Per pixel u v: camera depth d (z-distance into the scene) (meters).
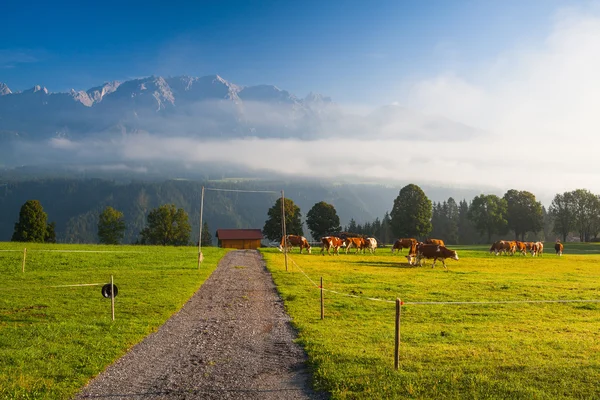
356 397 12.27
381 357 15.47
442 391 12.58
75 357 15.62
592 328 20.66
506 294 30.09
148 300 26.72
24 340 17.52
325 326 20.78
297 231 132.75
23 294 28.31
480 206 150.75
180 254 57.22
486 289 32.31
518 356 15.67
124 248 65.62
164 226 134.62
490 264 54.47
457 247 104.25
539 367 14.38
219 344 17.97
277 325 21.25
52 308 24.17
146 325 20.70
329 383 13.30
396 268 47.31
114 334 18.83
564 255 75.56
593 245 111.06
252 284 34.47
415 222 135.62
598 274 43.62
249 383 13.73
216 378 14.15
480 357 15.51
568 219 161.38
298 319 22.30
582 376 13.55
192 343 18.11
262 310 24.83
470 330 20.11
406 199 137.75
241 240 110.06
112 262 46.31
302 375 14.41
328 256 62.72
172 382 13.79
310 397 12.65
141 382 13.77
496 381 13.14
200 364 15.49
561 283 35.84
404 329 20.23
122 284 32.62
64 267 42.31
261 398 12.60
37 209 115.56
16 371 14.08
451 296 29.19
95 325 20.39
